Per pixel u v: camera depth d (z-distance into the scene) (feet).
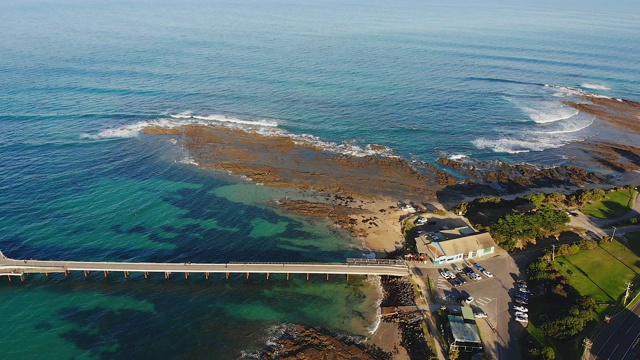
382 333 258.16
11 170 416.05
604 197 392.88
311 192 404.57
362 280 301.22
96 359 237.04
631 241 330.34
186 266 295.28
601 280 287.48
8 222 342.44
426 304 276.21
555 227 335.06
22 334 251.60
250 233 344.49
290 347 246.27
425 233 338.75
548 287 282.56
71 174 416.46
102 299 279.90
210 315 269.64
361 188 413.80
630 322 252.21
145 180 413.80
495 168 461.37
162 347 245.86
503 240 328.70
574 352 233.96
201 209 372.79
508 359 236.02
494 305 274.16
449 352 241.14
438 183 427.74
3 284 288.92
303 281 299.99
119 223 348.59
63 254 311.68
